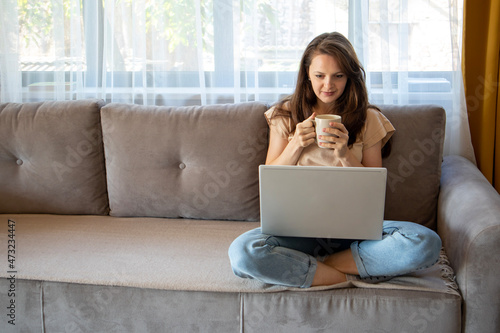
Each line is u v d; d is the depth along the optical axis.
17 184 2.13
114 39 2.39
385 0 2.19
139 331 1.66
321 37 1.84
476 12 2.13
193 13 2.34
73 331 1.69
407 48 2.23
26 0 2.39
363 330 1.58
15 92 2.44
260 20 2.30
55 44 2.39
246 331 1.62
